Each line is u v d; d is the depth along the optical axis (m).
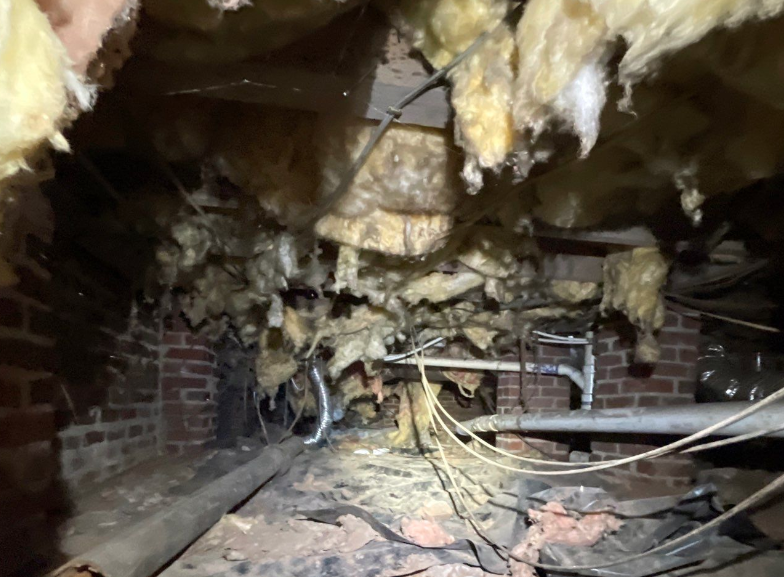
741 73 1.08
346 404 4.26
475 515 2.26
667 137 1.37
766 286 2.47
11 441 1.40
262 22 0.97
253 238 2.14
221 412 3.61
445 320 3.21
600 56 0.97
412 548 1.90
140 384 2.71
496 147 1.21
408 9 1.03
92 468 2.10
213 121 1.45
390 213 1.87
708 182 1.54
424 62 1.17
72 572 1.16
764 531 1.73
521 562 1.76
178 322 3.14
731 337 2.85
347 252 2.03
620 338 2.86
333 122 1.41
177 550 1.59
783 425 1.33
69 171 1.62
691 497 1.92
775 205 1.78
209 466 2.71
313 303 3.04
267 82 1.21
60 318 1.76
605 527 1.91
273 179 1.66
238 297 2.92
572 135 1.27
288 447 3.35
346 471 3.07
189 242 2.16
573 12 0.91
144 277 2.43
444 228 1.89
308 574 1.70
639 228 1.99
